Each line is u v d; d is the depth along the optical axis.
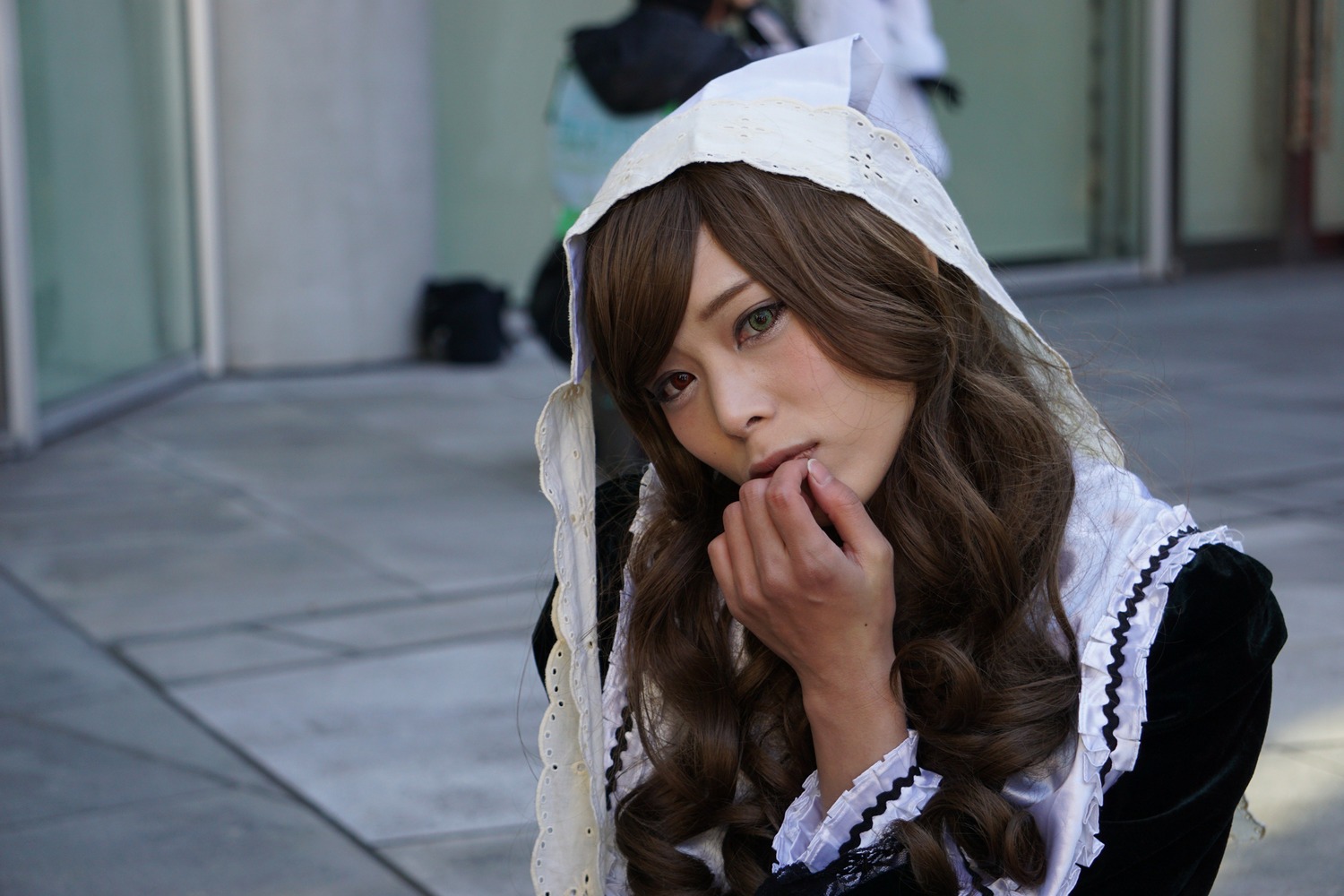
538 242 9.58
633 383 1.09
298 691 3.40
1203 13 11.41
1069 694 1.03
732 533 1.03
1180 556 1.05
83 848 2.61
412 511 5.18
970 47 10.52
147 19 7.64
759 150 1.01
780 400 1.02
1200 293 10.50
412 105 8.63
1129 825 1.00
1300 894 2.23
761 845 1.14
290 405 7.44
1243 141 11.84
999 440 1.10
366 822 2.70
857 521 1.00
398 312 8.69
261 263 8.32
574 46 4.70
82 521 5.08
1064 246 11.12
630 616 1.24
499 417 7.07
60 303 6.67
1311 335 8.38
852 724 1.02
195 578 4.37
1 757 3.04
